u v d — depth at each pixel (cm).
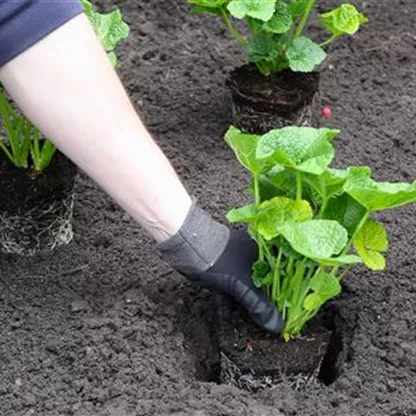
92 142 135
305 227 132
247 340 147
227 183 177
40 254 165
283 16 175
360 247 141
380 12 217
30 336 151
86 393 145
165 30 214
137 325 152
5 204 161
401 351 149
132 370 146
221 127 190
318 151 133
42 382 146
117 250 165
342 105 195
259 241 141
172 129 189
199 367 152
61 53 132
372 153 184
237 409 140
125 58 205
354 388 145
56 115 134
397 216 170
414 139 187
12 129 162
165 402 142
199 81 201
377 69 203
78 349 149
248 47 179
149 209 139
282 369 146
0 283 159
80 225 169
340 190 137
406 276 160
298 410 142
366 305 155
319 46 183
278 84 184
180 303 156
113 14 159
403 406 142
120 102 135
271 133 134
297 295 143
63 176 163
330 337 152
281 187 141
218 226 146
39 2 130
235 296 146
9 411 143
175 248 141
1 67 133
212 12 183
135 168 136
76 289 158
